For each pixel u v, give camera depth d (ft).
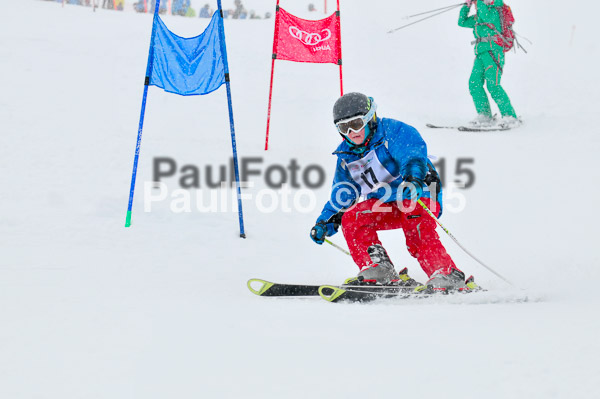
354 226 27.68
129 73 96.12
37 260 31.55
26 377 15.11
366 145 27.14
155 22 42.78
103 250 34.96
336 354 16.40
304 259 35.47
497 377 13.93
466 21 78.02
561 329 17.01
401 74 107.24
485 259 33.63
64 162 56.95
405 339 17.47
